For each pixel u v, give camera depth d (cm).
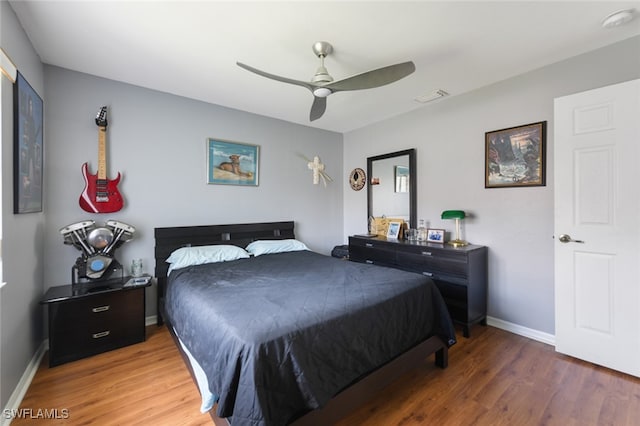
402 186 367
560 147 225
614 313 203
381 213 398
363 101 325
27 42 198
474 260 269
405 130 364
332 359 142
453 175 315
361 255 364
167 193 304
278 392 121
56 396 179
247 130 361
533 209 256
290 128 404
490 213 285
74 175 253
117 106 274
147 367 212
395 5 170
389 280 212
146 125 290
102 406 170
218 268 257
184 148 314
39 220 225
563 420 159
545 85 246
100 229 249
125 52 223
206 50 220
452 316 272
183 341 184
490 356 228
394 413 165
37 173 213
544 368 210
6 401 161
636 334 195
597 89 207
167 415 163
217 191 338
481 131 290
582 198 216
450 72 256
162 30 194
